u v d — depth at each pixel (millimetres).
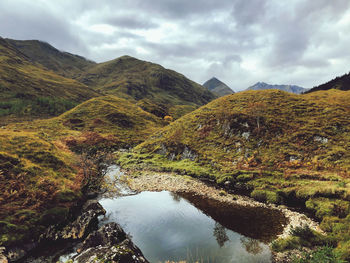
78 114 111625
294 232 18844
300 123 51969
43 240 18500
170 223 23406
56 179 28672
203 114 72688
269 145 47750
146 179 43312
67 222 21375
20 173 25625
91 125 99188
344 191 25391
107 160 55688
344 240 16406
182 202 30203
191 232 21312
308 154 41562
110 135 87688
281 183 33531
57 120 100750
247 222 23453
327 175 32812
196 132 65000
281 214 25453
